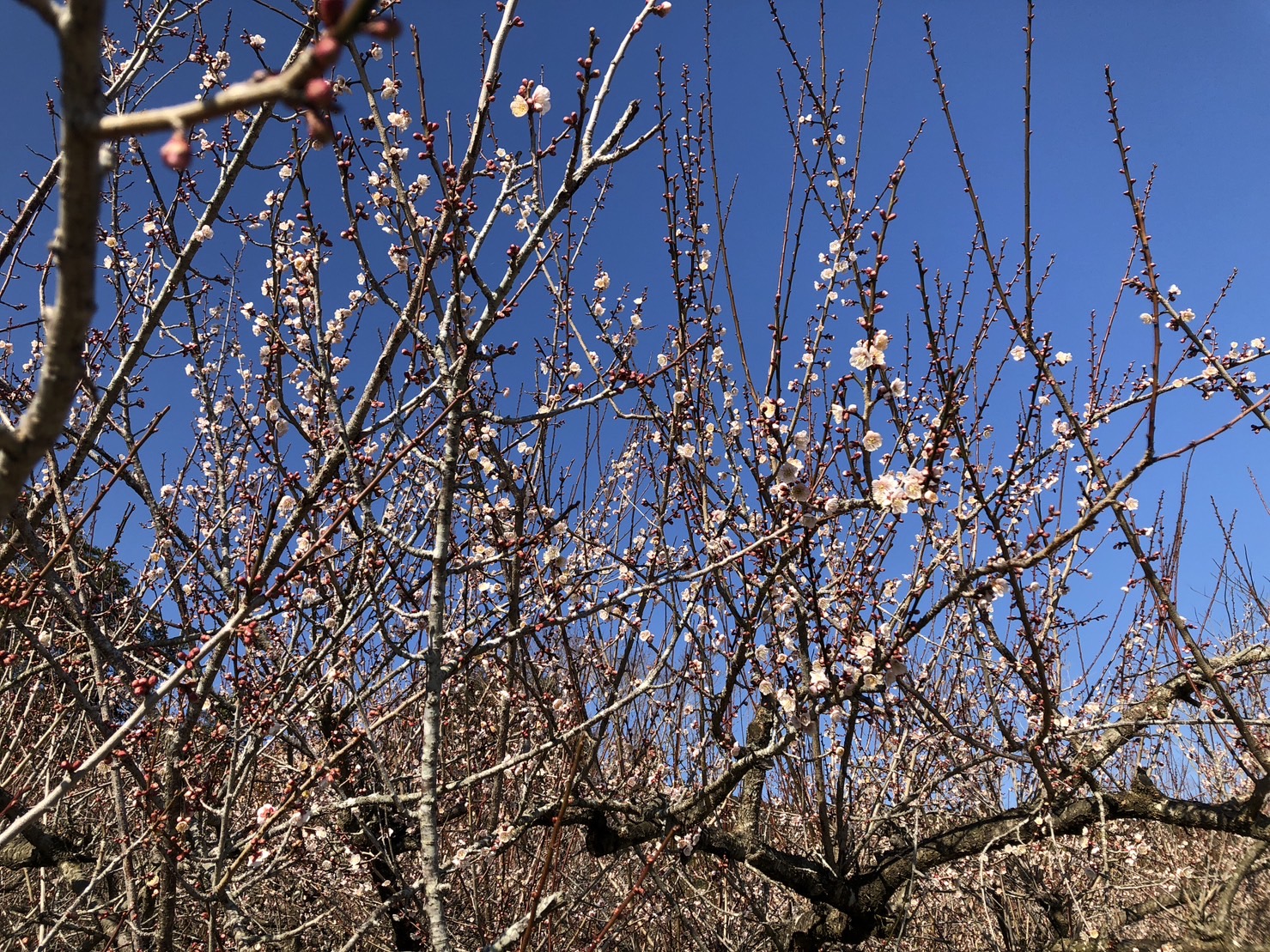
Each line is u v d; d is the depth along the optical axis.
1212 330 3.99
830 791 5.45
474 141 2.94
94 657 3.80
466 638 4.38
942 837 4.70
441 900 2.65
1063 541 3.28
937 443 3.28
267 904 5.28
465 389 3.15
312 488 3.09
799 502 3.47
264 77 0.86
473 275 3.04
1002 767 5.70
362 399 3.17
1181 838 6.46
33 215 2.98
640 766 5.36
